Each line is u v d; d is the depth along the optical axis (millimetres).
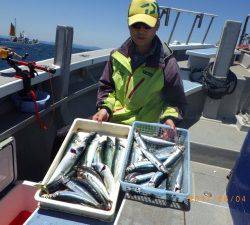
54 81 2078
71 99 2232
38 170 2105
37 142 2031
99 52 2734
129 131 1374
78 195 1055
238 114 2541
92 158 1255
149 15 1452
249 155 1310
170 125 1446
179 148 1338
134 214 1033
